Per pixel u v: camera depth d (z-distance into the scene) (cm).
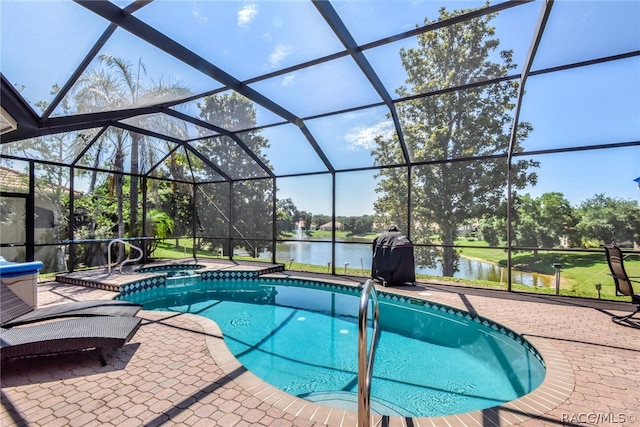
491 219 1173
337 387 350
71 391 266
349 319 589
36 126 492
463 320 510
